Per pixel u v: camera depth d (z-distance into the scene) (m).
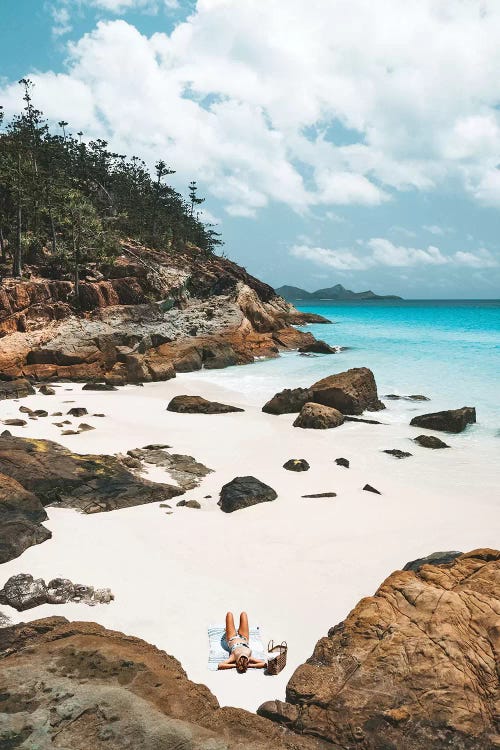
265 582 11.35
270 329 66.31
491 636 7.80
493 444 23.17
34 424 24.38
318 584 11.30
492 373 40.97
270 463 20.06
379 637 8.07
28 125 81.75
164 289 62.41
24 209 63.91
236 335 53.28
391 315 143.88
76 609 10.12
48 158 83.19
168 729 5.79
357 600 10.74
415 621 8.22
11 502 13.94
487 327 91.81
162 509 15.18
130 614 10.06
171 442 22.45
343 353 55.84
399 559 12.45
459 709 6.66
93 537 13.26
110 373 40.19
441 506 15.92
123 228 86.62
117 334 46.94
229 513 15.08
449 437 24.33
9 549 12.09
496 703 6.79
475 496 16.84
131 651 7.57
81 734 5.66
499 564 9.91
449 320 116.19
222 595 10.81
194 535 13.57
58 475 15.79
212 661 8.80
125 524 14.08
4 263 59.31
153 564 12.01
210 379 41.34
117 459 18.48
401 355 52.81
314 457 20.91
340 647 8.08
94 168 98.38
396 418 28.11
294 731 6.65
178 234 98.00
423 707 6.72
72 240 61.25
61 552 12.43
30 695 6.28
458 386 36.22
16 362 40.94
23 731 5.67
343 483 17.92
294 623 9.95
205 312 58.12
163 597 10.69
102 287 55.69
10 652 7.95
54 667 6.93
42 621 9.02
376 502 16.19
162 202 107.50
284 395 29.08
